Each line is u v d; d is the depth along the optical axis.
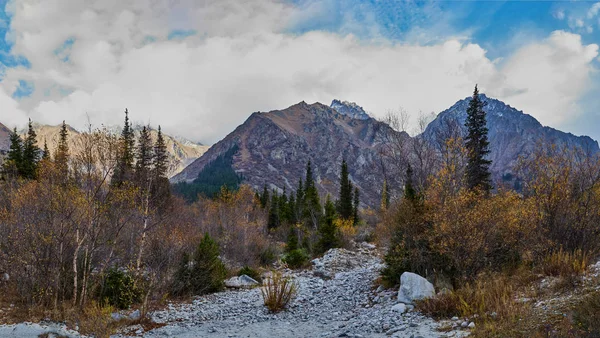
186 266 18.12
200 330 11.80
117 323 12.17
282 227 50.09
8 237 14.35
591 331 6.12
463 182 18.80
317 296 16.41
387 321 10.30
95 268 16.36
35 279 13.30
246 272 22.38
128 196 15.97
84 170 14.12
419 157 27.27
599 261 10.96
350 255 28.31
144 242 16.39
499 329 7.54
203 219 35.25
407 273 12.62
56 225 14.27
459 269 12.11
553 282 9.91
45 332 10.23
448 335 8.05
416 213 14.37
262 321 12.70
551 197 12.91
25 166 39.00
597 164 13.23
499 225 12.06
